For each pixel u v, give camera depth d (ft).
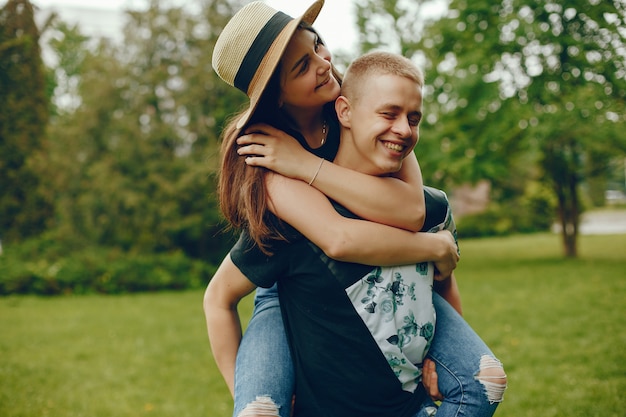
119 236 45.27
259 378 5.22
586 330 21.34
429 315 5.30
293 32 4.86
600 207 128.88
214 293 5.76
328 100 5.21
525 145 46.42
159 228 44.11
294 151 5.25
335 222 5.01
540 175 55.26
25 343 23.85
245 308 30.37
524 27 41.01
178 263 43.57
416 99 4.96
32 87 43.75
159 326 27.20
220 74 5.37
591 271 39.11
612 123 42.88
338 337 5.15
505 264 48.78
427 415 5.27
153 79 44.19
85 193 44.42
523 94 45.27
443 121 50.47
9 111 42.96
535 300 28.91
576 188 51.37
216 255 47.44
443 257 5.39
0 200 44.27
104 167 43.11
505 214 92.27
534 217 92.07
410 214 5.19
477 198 107.55
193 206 44.93
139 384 17.78
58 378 18.54
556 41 40.01
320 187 5.16
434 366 5.48
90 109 44.39
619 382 14.98
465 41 48.39
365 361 5.13
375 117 4.93
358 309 5.08
